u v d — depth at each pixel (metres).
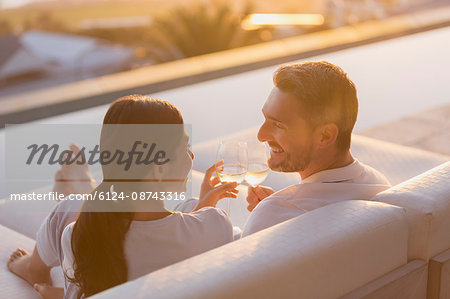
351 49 8.20
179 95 5.61
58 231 1.42
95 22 24.44
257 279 1.09
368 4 18.39
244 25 13.96
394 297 1.37
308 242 1.20
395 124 4.98
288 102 1.38
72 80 17.12
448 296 1.48
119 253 1.18
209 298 1.02
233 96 5.51
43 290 1.66
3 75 17.94
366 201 1.40
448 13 12.28
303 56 7.98
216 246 1.29
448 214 1.43
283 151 1.45
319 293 1.21
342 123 1.39
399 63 7.08
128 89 6.33
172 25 13.91
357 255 1.27
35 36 18.33
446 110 5.29
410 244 1.44
